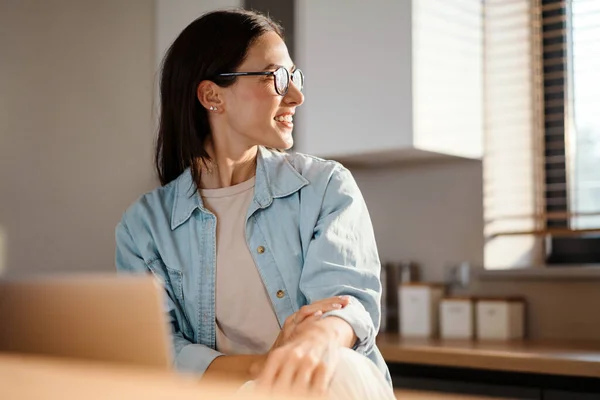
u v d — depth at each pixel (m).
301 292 1.61
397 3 2.99
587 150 3.18
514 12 3.27
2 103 3.43
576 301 3.01
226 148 1.69
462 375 2.65
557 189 3.22
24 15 3.51
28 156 3.48
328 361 1.19
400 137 2.96
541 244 3.30
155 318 0.98
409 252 3.42
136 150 3.78
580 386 2.40
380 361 1.53
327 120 3.19
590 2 3.16
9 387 0.55
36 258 3.47
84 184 3.63
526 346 2.75
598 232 2.99
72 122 3.61
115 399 0.51
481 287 3.22
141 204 1.74
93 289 0.99
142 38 3.83
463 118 3.16
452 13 3.13
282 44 1.69
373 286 1.54
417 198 3.41
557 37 3.27
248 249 1.64
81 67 3.66
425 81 2.98
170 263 1.67
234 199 1.68
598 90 3.16
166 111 1.74
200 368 1.52
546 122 3.28
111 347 0.99
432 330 3.18
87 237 3.63
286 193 1.64
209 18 1.69
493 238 3.24
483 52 3.28
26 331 1.03
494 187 3.25
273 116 1.65
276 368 1.16
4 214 3.39
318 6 3.23
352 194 1.62
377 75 3.04
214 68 1.65
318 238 1.56
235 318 1.62
